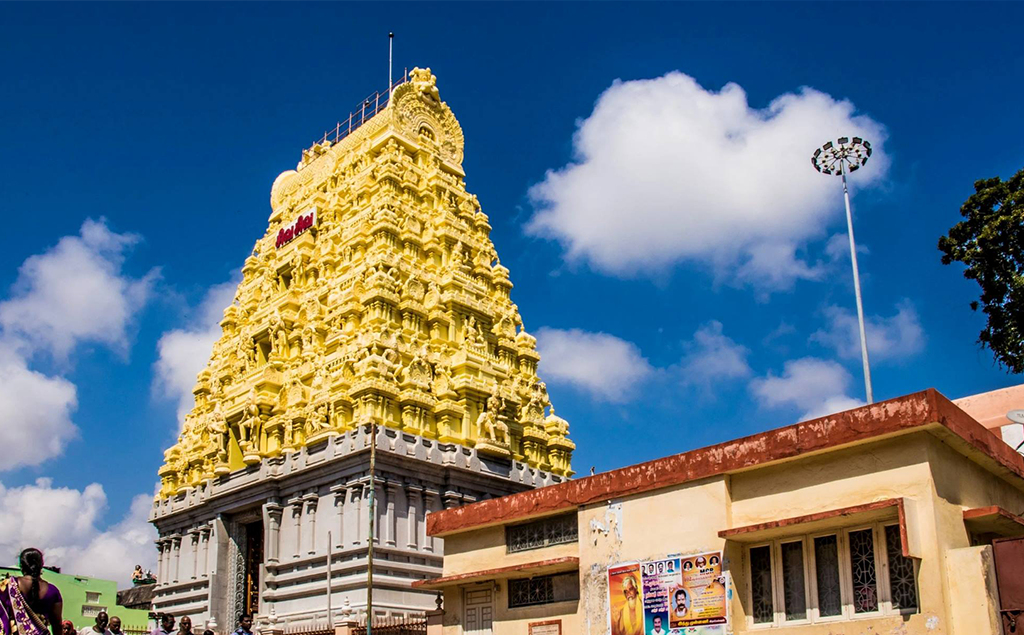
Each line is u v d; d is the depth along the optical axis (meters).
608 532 37.41
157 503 85.75
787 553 32.78
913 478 29.72
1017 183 46.16
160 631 31.62
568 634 38.62
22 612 17.59
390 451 67.00
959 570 28.56
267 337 82.88
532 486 77.38
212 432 79.56
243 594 75.88
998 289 46.31
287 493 71.62
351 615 62.84
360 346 72.19
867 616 30.16
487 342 81.94
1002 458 33.59
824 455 32.03
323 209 87.25
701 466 34.75
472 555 43.81
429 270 81.31
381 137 86.31
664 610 34.53
